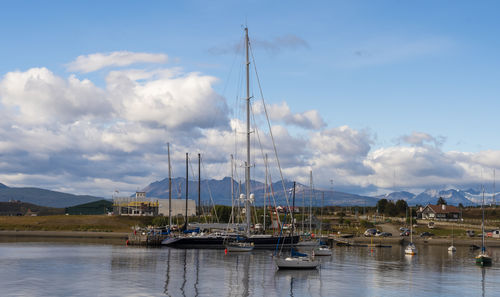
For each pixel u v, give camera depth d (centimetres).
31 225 18450
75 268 7412
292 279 6525
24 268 7400
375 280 6600
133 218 19775
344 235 16288
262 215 16038
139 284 5981
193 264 7981
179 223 17338
